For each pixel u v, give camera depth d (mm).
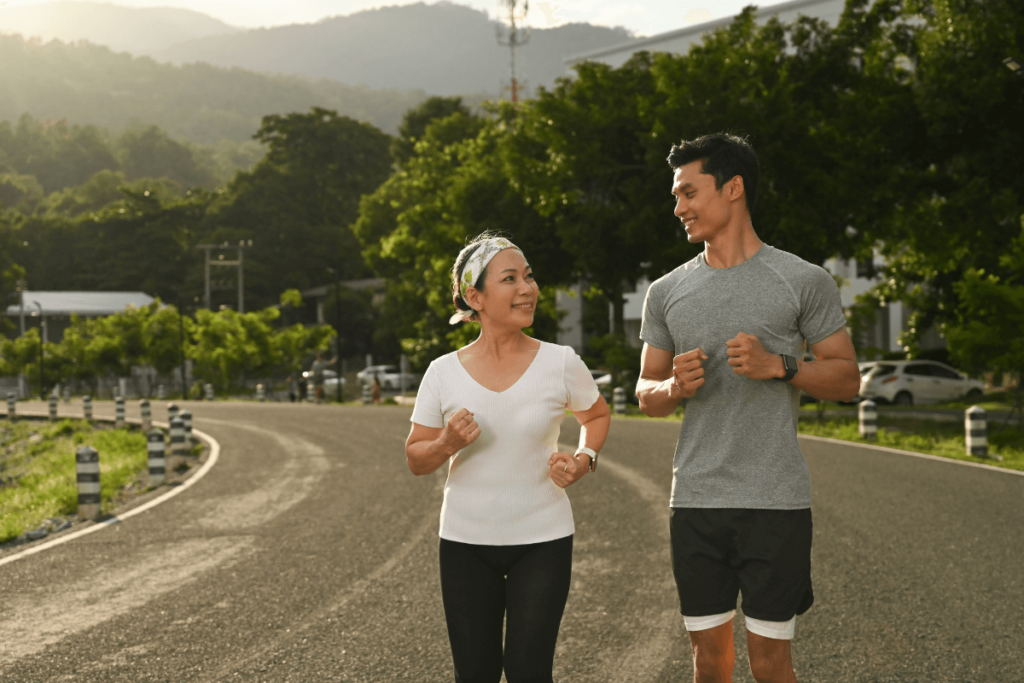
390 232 65938
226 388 57688
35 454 24984
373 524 8586
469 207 35938
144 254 105625
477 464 2873
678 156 3119
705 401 3014
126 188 109375
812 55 23500
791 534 2881
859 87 22516
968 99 19094
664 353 3225
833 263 47938
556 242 34031
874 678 4180
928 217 20828
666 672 4320
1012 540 7152
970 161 19906
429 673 4371
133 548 7703
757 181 3092
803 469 2949
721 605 2969
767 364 2791
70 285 110938
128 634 5133
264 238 100125
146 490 12148
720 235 3090
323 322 86375
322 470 13328
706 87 23938
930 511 8523
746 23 24828
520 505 2844
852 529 7668
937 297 29547
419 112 77938
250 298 95250
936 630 4867
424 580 6270
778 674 2895
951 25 19188
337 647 4812
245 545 7715
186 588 6215
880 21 23703
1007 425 16922
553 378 2893
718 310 3006
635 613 5328
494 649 2920
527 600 2812
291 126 110438
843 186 20812
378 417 26344
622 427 19469
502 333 2914
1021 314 14648
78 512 10203
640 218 27141
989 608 5262
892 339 49125
